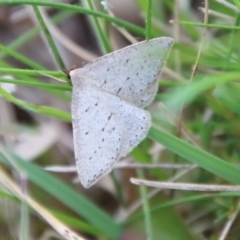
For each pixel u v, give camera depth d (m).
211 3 0.21
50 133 0.21
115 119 0.17
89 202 0.19
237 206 0.19
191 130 0.20
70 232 0.18
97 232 0.19
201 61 0.19
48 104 0.22
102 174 0.17
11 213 0.20
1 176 0.19
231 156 0.20
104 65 0.17
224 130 0.20
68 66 0.22
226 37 0.20
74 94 0.17
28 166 0.18
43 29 0.18
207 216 0.20
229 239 0.19
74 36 0.23
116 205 0.21
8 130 0.21
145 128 0.17
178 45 0.19
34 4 0.18
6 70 0.17
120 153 0.17
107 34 0.20
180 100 0.17
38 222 0.20
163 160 0.20
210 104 0.19
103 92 0.17
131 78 0.17
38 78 0.22
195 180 0.20
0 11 0.23
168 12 0.21
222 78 0.17
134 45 0.17
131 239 0.19
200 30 0.20
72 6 0.18
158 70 0.17
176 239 0.19
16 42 0.21
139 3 0.20
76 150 0.17
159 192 0.20
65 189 0.18
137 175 0.20
